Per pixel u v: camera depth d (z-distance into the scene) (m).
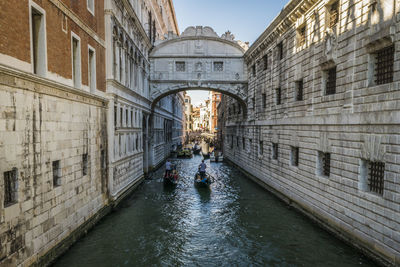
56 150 8.64
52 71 8.48
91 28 11.74
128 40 17.16
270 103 18.72
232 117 32.50
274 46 17.92
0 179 6.20
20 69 6.78
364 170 9.43
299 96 14.65
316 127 12.34
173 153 45.91
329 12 11.80
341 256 9.40
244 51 25.23
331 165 11.14
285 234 11.45
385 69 8.66
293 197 14.83
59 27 8.93
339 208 10.56
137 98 19.94
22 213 6.93
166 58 25.03
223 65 25.17
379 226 8.46
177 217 13.62
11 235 6.52
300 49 14.03
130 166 17.86
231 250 10.22
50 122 8.28
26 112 7.13
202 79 25.09
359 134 9.46
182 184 21.45
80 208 10.44
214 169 29.41
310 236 11.10
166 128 39.56
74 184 9.91
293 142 14.80
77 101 10.19
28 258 7.16
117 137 14.90
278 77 17.17
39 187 7.69
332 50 10.95
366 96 9.20
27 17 7.22
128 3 15.78
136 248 10.23
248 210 14.70
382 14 8.43
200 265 9.20
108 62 13.68
